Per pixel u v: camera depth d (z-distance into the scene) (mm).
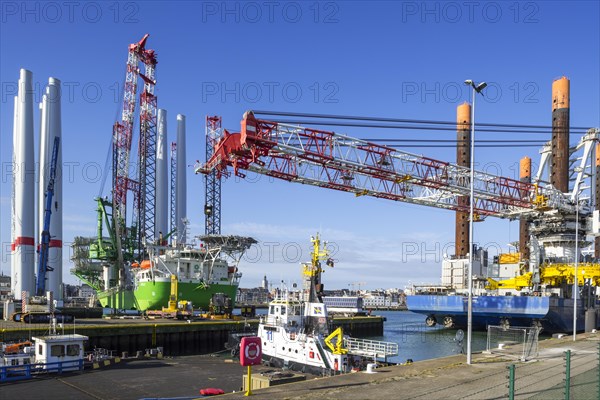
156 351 51688
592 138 104438
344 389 20203
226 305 88375
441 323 107562
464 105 158375
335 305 145250
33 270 117812
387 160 71562
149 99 133125
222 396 19156
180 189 163500
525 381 22047
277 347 45438
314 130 64562
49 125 124875
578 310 91875
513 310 91188
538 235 104375
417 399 18438
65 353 40719
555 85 128625
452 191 81000
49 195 96125
